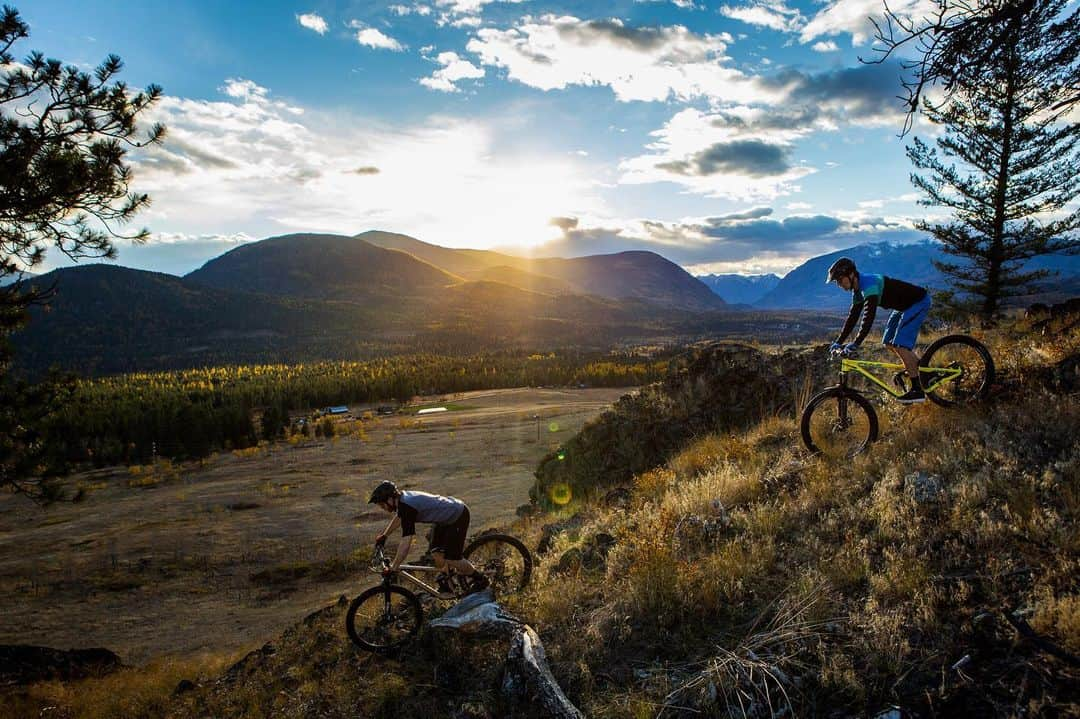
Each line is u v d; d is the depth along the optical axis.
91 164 9.76
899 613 4.30
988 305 24.11
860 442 7.32
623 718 4.28
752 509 6.49
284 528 50.03
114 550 45.88
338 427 113.00
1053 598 3.95
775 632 4.51
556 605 5.82
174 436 94.44
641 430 12.60
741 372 12.29
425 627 6.05
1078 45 5.63
